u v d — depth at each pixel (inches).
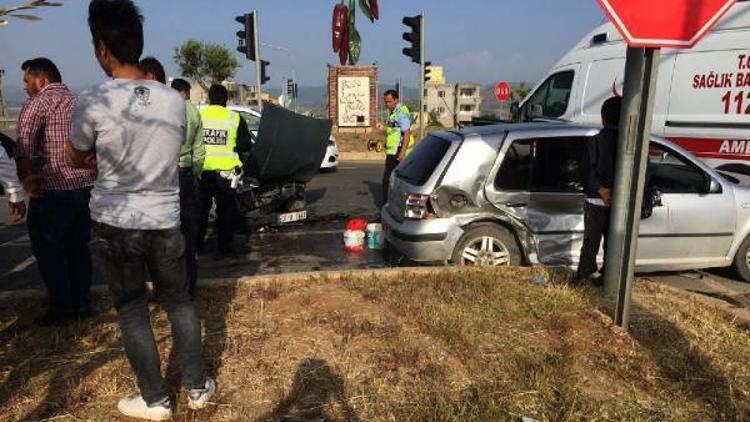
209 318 157.0
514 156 207.6
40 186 145.3
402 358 131.6
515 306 162.4
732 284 227.9
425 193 205.8
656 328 152.3
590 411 113.8
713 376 129.1
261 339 143.1
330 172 584.7
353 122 962.7
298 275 190.7
